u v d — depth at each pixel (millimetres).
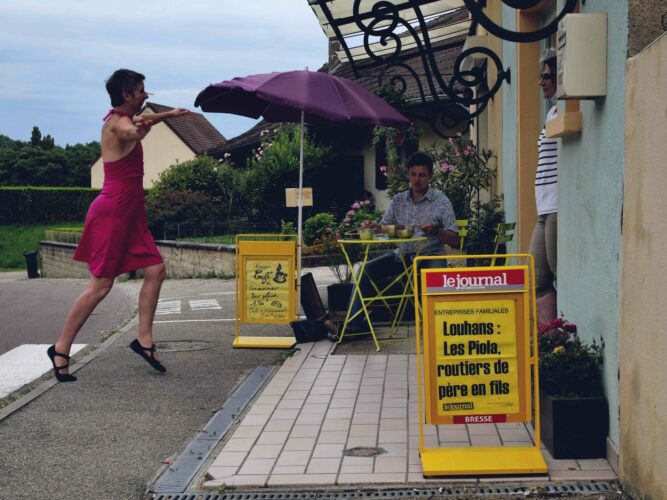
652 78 3961
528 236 9500
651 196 3973
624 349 4352
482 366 4707
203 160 29797
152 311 7523
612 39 4598
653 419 3934
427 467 4633
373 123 8586
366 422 5664
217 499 4477
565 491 4359
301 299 8789
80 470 4992
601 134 4809
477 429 5414
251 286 8750
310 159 23672
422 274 4703
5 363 8336
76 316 7129
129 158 7133
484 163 12039
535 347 4723
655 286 3914
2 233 52688
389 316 9430
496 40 11641
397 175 13891
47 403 6535
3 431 5805
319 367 7395
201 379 7258
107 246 7117
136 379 7305
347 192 23812
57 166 79625
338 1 9805
